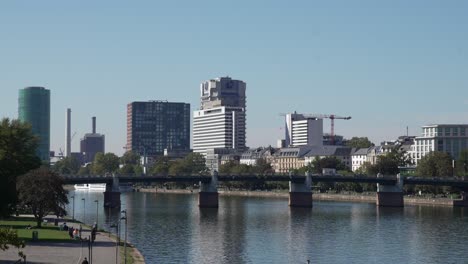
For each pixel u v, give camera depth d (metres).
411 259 152.75
